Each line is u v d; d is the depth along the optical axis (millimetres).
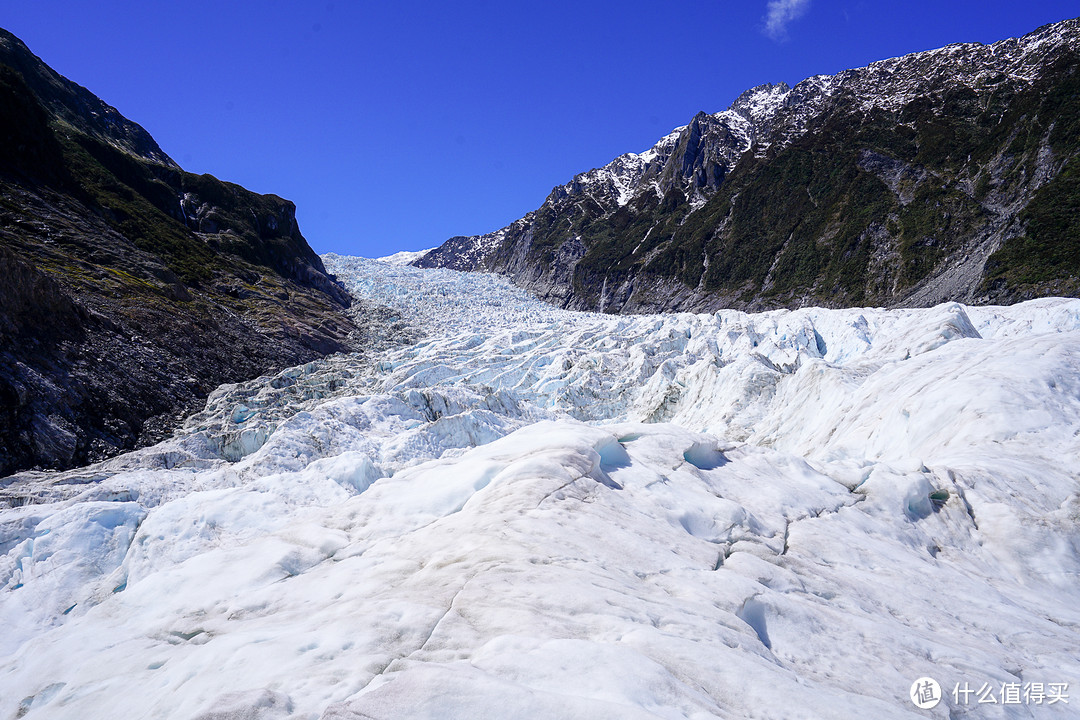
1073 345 21609
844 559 11977
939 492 15859
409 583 8117
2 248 36875
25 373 33406
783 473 15508
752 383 38125
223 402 41844
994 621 10742
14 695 7977
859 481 15836
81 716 6805
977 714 7562
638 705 5410
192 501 14281
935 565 13227
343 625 6871
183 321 52438
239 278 77875
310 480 15672
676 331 60688
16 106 65188
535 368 53750
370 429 32219
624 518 10469
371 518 11258
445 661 6016
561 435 13023
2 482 26188
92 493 21578
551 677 5691
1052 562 14039
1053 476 16125
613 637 6523
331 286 103188
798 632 8383
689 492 12633
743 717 5664
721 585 8672
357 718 4926
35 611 13500
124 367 40625
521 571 7891
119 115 113938
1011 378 20219
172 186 97062
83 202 69000
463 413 30172
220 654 6824
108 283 51906
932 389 21969
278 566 9766
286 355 59906
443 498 11438
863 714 5898
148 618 9102
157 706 6309
